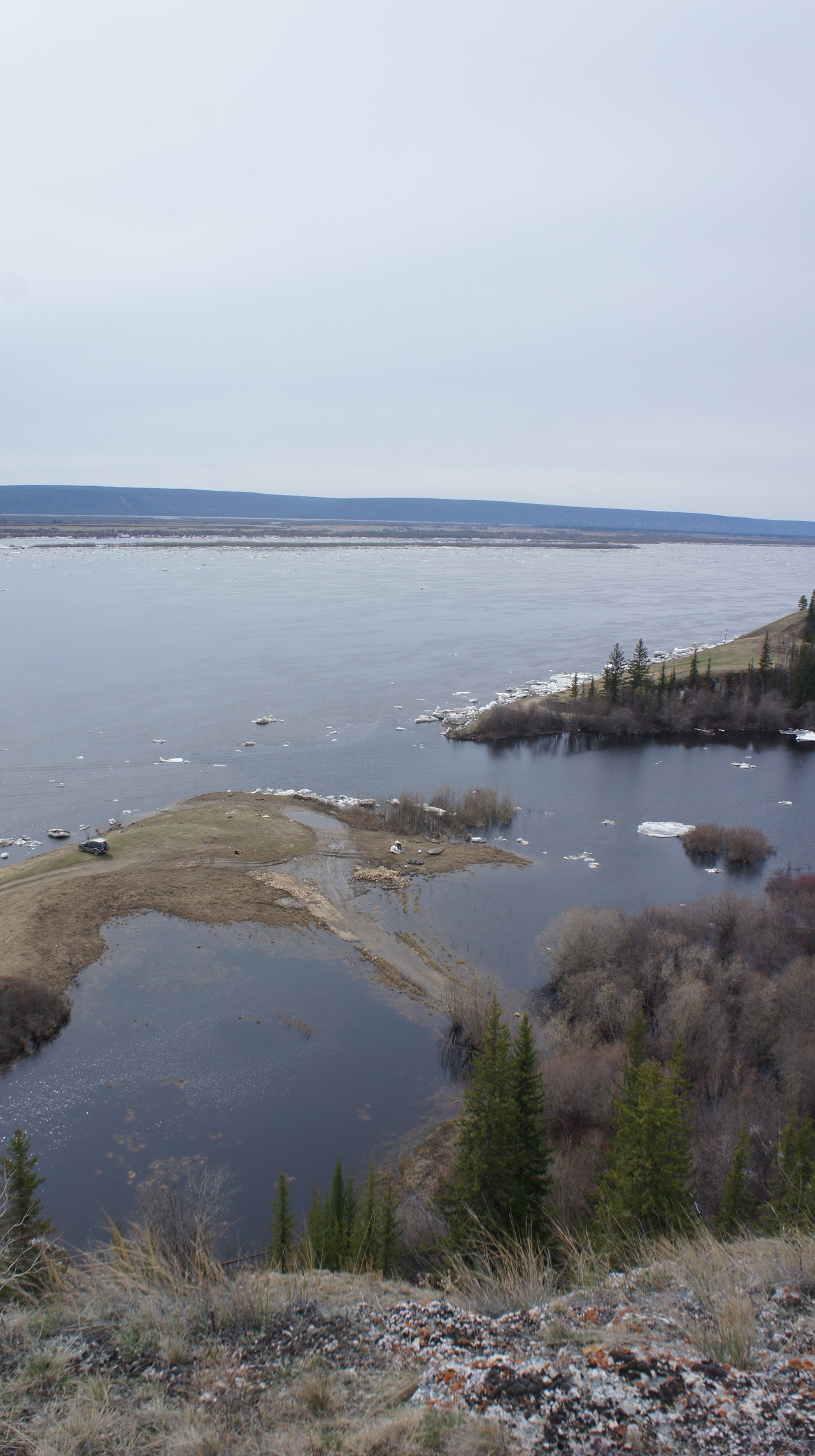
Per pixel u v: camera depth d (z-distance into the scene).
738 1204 21.94
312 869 62.22
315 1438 7.19
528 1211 21.38
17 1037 40.88
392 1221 22.06
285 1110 36.97
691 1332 8.64
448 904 57.72
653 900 59.03
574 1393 7.71
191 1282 10.02
